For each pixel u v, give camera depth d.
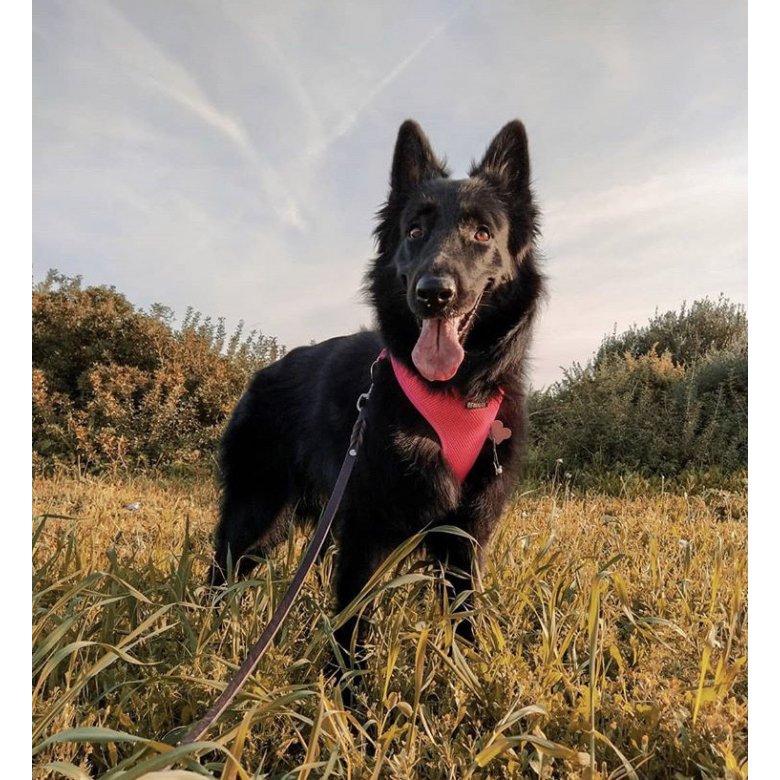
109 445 2.81
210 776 0.48
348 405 1.02
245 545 1.26
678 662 0.76
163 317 3.51
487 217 0.95
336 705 0.65
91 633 0.79
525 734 0.59
